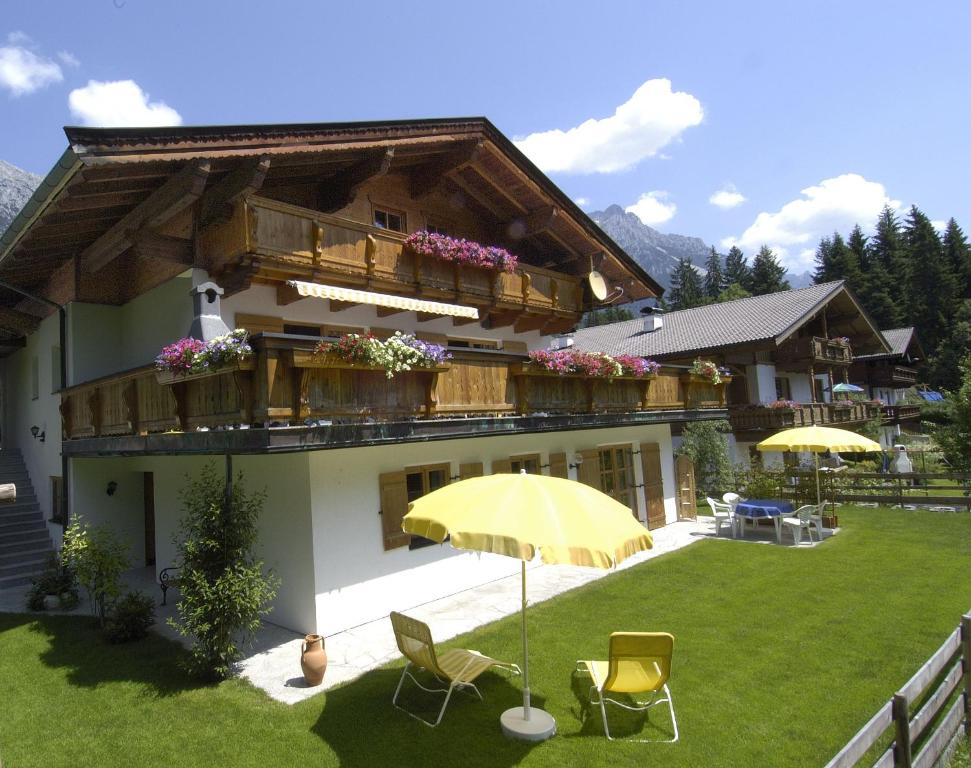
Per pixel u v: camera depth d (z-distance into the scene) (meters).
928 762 4.93
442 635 8.39
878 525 15.44
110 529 12.91
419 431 8.95
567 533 5.00
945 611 8.74
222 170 9.06
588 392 12.93
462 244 12.87
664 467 16.45
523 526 5.03
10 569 12.49
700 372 16.31
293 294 10.54
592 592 10.22
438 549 10.36
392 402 8.73
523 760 5.28
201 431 7.98
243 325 10.29
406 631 6.21
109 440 10.49
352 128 10.45
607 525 5.26
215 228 9.89
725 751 5.34
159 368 8.41
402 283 11.99
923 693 6.39
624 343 28.47
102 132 7.48
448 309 12.01
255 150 9.05
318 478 8.70
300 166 11.04
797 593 9.83
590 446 14.20
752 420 23.20
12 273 12.86
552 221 14.97
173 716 6.30
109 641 8.70
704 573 11.23
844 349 27.39
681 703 6.23
